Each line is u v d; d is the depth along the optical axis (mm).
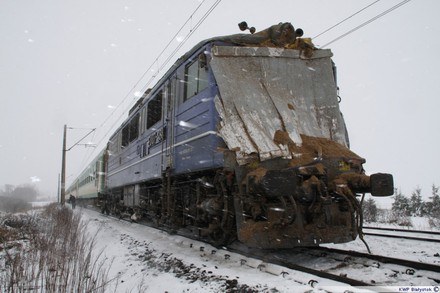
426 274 5066
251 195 6051
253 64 7137
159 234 10797
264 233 6086
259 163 6188
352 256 6363
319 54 7590
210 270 5957
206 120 7285
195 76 8086
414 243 8312
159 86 10922
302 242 5949
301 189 5730
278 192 5551
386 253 7301
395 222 16516
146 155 11969
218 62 6988
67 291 5137
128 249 8898
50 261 6160
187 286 5234
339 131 7105
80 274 5078
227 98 6797
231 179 6730
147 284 5652
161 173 10094
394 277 5078
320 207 5879
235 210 6637
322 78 7453
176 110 9117
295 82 7262
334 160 6230
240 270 5824
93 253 8430
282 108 6832
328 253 6738
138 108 13734
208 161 7168
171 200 9812
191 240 8984
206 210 7570
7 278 5324
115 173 18734
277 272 5398
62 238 8453
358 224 5996
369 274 5320
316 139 6664
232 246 7754
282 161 6203
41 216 17469
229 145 6426
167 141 9688
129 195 15617
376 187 5621
